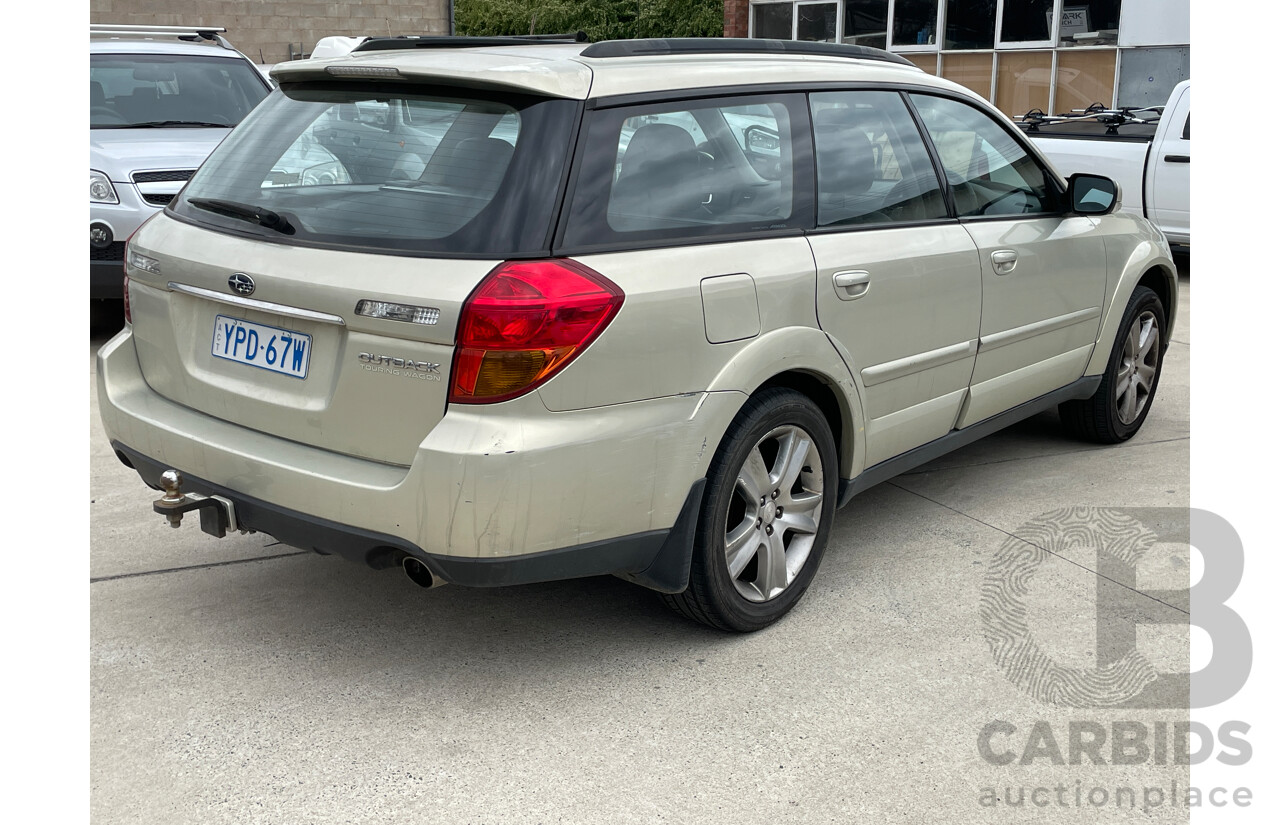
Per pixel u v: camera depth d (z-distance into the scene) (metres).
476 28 37.69
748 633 3.42
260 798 2.63
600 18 35.44
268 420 3.02
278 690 3.09
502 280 2.65
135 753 2.79
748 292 3.09
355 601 3.62
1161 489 4.67
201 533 4.12
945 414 4.01
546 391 2.69
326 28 19.81
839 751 2.83
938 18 16.09
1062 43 14.69
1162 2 13.43
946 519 4.35
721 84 3.23
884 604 3.62
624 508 2.89
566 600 3.65
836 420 3.59
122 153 7.02
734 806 2.62
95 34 8.87
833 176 3.49
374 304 2.72
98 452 4.97
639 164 2.97
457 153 2.89
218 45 9.10
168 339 3.28
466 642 3.37
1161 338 5.41
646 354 2.85
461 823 2.55
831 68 3.63
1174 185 9.41
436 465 2.64
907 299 3.64
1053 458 5.09
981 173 4.14
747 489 3.26
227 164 3.34
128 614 3.50
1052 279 4.39
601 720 2.96
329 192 3.01
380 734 2.89
